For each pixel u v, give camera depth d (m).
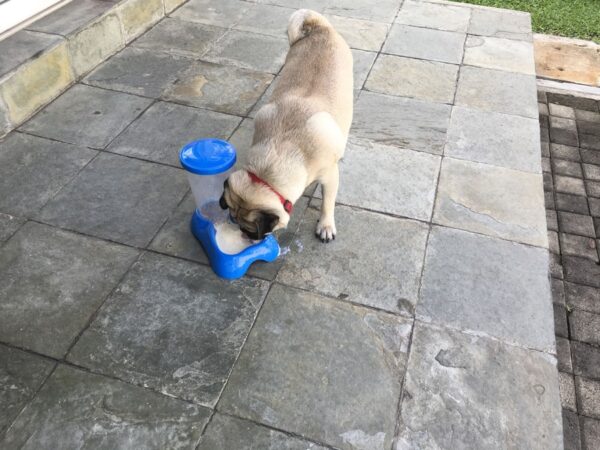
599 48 5.61
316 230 3.06
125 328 2.54
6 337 2.48
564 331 2.95
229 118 4.01
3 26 4.06
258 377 2.35
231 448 2.11
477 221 3.18
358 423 2.20
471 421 2.21
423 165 3.60
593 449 2.44
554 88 5.08
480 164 3.63
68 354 2.42
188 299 2.68
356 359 2.43
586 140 4.45
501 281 2.82
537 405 2.27
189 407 2.23
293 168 2.41
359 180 3.46
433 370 2.39
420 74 4.61
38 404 2.23
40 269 2.81
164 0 5.33
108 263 2.86
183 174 3.47
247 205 2.34
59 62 4.08
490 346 2.50
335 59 3.01
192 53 4.82
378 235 3.07
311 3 5.80
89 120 3.92
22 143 3.67
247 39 5.07
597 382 2.71
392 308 2.66
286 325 2.56
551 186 3.96
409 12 5.67
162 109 4.07
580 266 3.34
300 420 2.20
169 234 3.04
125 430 2.15
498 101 4.30
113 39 4.68
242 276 2.80
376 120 4.02
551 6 6.30
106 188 3.34
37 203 3.21
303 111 2.58
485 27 5.42
